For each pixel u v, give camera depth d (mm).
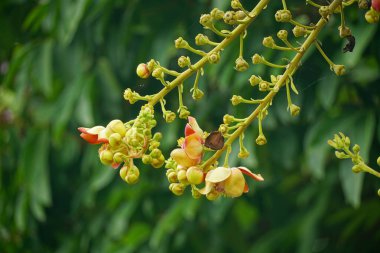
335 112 4000
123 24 4293
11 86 4902
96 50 4617
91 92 4426
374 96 4012
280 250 4559
